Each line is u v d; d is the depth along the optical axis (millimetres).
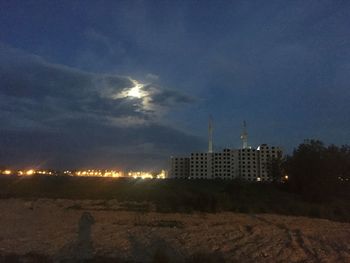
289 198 52188
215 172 121938
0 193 46719
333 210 40969
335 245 21750
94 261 15594
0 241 19797
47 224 25859
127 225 26094
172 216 31922
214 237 22938
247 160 117875
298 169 57688
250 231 25688
